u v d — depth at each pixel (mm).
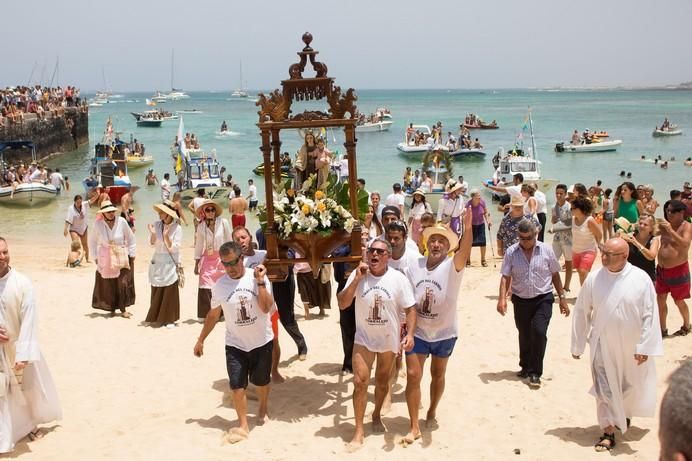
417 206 14562
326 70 6688
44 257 18078
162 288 10156
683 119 95250
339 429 6480
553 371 7969
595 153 48344
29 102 48781
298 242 6785
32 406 6324
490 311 10828
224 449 6090
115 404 7234
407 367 6152
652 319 5746
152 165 44562
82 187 35094
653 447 5969
